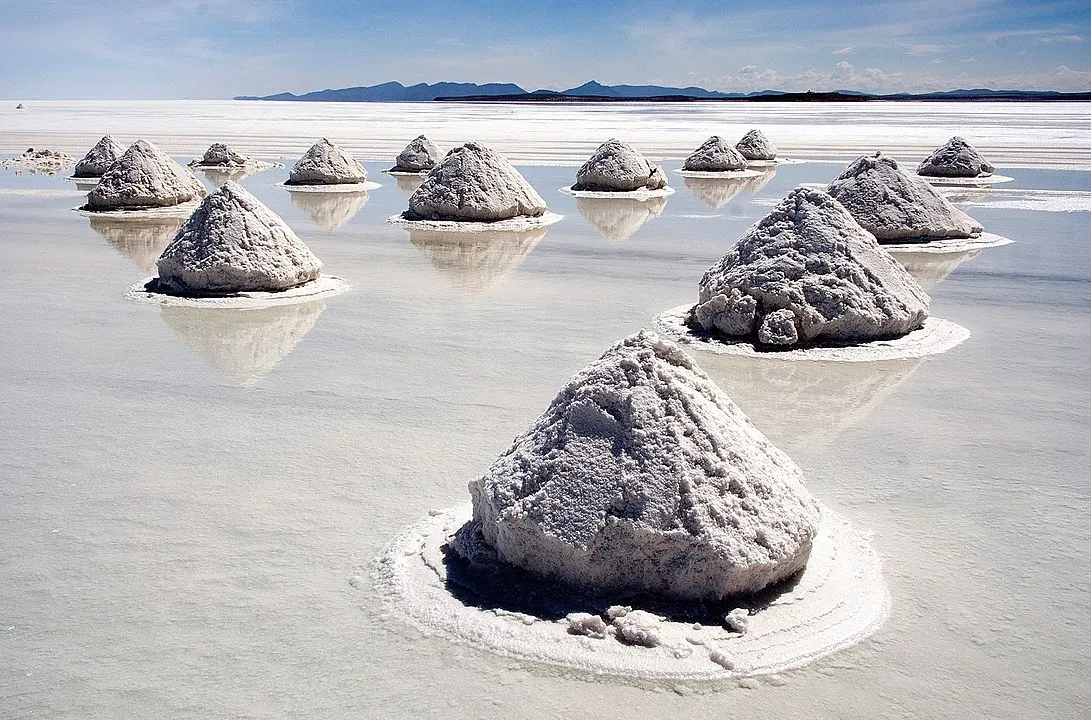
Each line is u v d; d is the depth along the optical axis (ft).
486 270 35.99
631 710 9.58
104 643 10.80
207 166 83.87
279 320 27.35
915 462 16.76
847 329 24.91
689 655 10.38
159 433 17.85
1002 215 50.60
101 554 13.00
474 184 48.85
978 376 22.15
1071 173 72.90
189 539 13.44
